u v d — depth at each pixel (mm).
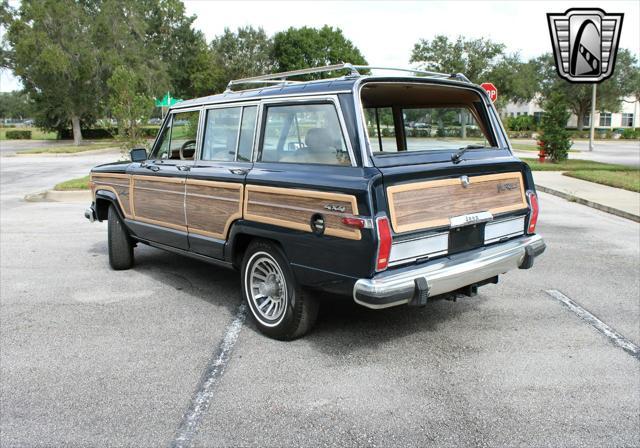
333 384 3875
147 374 4059
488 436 3244
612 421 3393
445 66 41781
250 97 4855
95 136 53125
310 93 4285
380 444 3174
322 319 5125
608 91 58219
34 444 3207
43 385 3904
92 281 6434
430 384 3869
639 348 4465
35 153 31219
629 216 10312
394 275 3854
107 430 3340
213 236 5164
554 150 21953
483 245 4582
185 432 3311
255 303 4805
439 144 5129
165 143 6070
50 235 9000
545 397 3684
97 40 42062
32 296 5887
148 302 5676
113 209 6773
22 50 38094
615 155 29047
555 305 5496
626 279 6387
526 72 46188
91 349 4512
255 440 3225
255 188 4574
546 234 8914
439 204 4141
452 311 5332
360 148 3904
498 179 4648
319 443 3189
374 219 3723
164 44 59594
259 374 4039
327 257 4031
